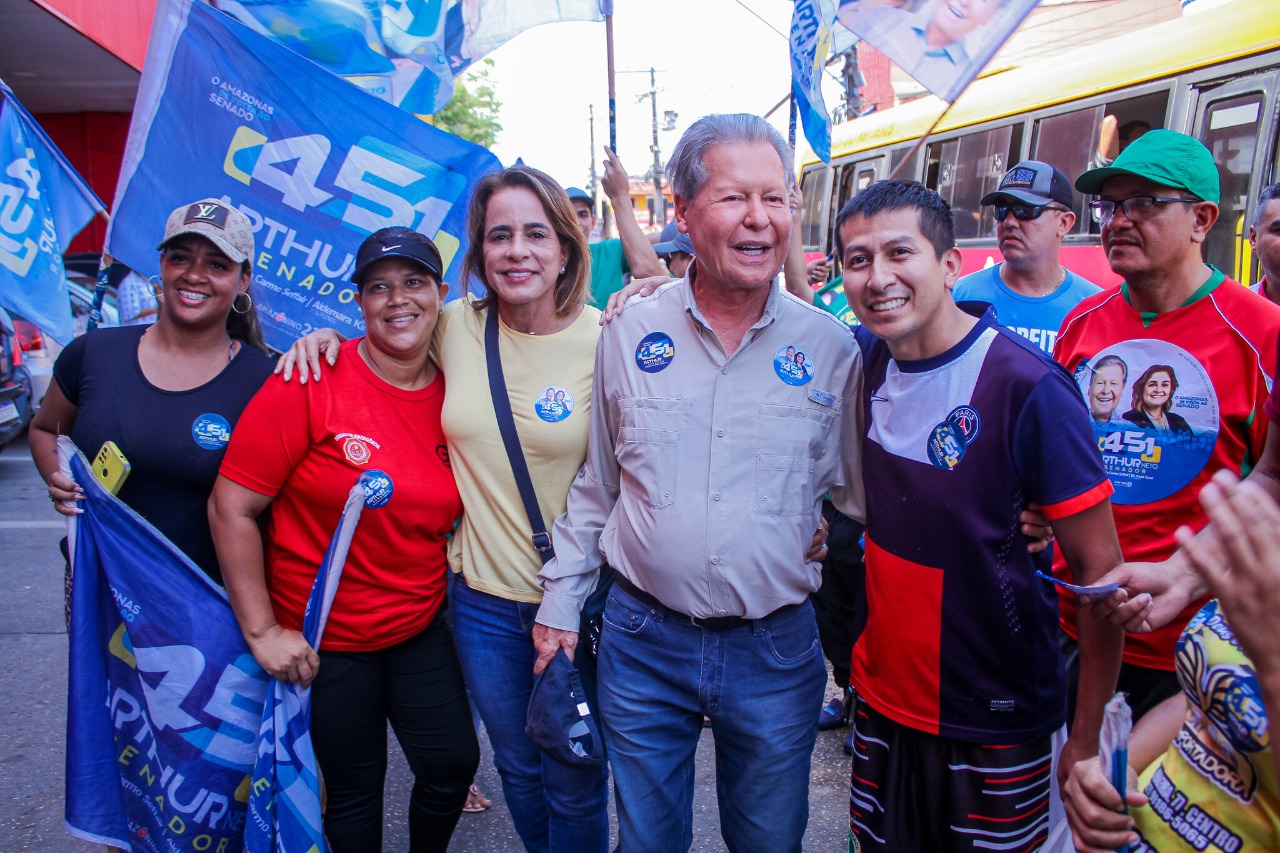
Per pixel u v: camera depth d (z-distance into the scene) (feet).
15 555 17.52
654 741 6.77
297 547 7.22
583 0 10.62
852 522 11.15
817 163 37.96
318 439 6.98
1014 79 26.27
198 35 9.23
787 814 6.77
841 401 6.62
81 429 7.24
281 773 6.88
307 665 6.89
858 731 6.64
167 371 7.39
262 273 9.55
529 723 7.02
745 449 6.39
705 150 6.15
